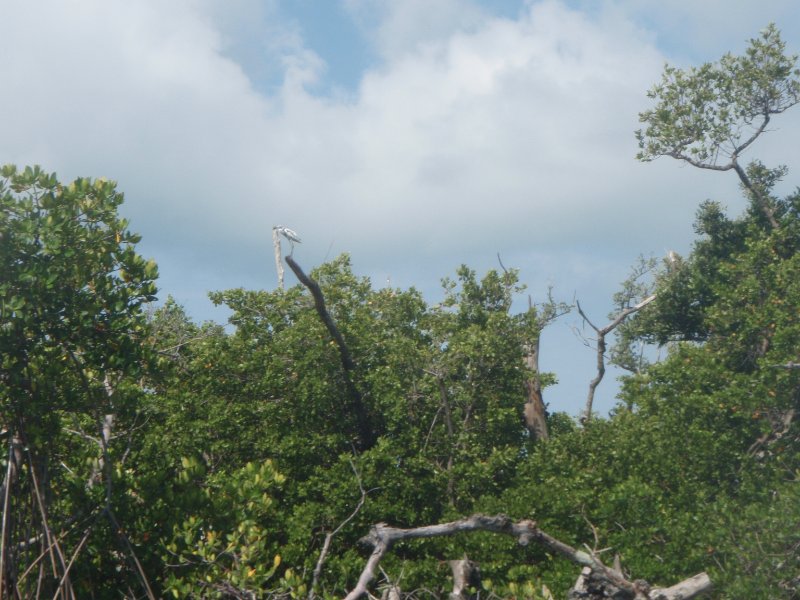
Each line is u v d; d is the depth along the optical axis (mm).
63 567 14992
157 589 16734
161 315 26828
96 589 16719
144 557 16719
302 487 23734
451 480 24156
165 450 22859
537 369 31656
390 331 28281
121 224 16375
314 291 24156
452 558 21625
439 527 14906
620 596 14586
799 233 29688
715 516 18531
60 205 15906
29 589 14914
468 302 30047
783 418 22719
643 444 23297
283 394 26109
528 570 19328
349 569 20328
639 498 20250
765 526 17078
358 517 22828
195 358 25500
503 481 25516
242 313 27766
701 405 22875
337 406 26359
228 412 24688
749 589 15797
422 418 25938
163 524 16938
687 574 18500
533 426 30312
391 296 29031
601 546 20625
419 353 25922
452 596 15312
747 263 26594
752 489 20812
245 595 15109
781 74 30969
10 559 14664
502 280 30047
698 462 22422
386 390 25391
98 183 16250
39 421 16250
